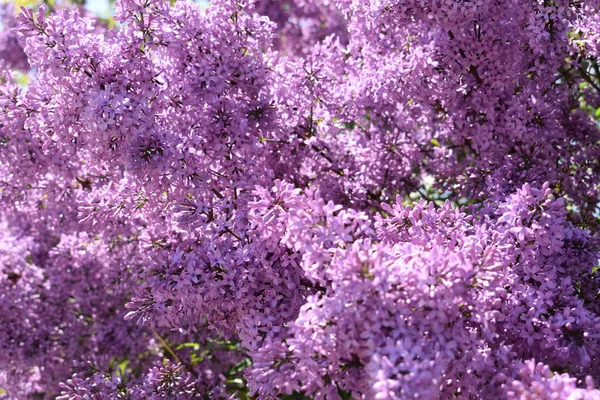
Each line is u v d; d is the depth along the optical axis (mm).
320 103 4758
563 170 4859
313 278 3160
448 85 4441
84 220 4449
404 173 5137
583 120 5012
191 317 3975
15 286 5668
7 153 4496
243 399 5629
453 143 5164
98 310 5910
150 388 4273
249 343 3574
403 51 4793
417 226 3518
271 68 4344
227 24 4086
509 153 4660
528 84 4496
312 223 3154
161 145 3852
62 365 5781
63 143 4055
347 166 4945
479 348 3205
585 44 4289
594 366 3393
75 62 3828
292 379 3117
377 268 2873
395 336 2842
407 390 2641
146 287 3830
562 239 3689
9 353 5602
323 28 7809
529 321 3273
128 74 3916
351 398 4375
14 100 4223
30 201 5355
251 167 4258
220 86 4051
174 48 3988
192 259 3678
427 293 2891
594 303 3756
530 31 4250
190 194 4008
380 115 5117
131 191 4371
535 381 2766
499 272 3281
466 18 4039
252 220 3492
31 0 8195
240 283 3598
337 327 2967
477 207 4371
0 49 9133
